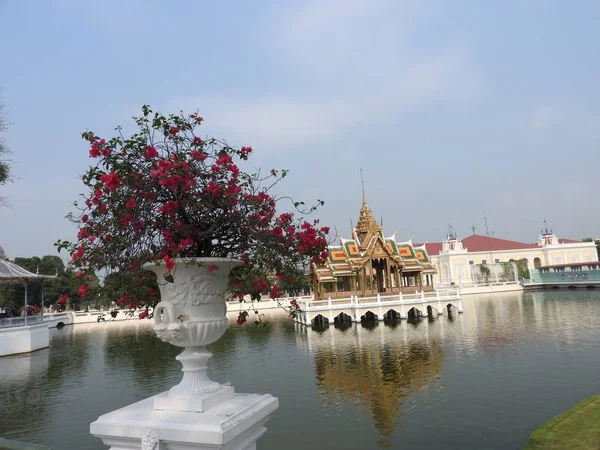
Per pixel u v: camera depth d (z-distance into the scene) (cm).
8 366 2594
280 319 5050
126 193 417
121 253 430
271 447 1176
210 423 368
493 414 1339
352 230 4794
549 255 9444
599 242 10544
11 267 3262
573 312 3975
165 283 427
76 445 1277
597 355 2056
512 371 1844
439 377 1822
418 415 1372
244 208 457
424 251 5028
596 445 933
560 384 1611
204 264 410
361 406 1495
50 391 1950
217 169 438
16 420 1537
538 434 1039
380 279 4875
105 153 419
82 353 3041
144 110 449
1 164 2464
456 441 1164
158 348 3170
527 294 7050
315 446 1174
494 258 9462
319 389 1745
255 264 474
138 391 1889
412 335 3094
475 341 2662
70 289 446
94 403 1731
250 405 421
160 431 369
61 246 439
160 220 420
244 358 2542
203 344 431
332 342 2989
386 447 1152
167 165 399
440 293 4750
